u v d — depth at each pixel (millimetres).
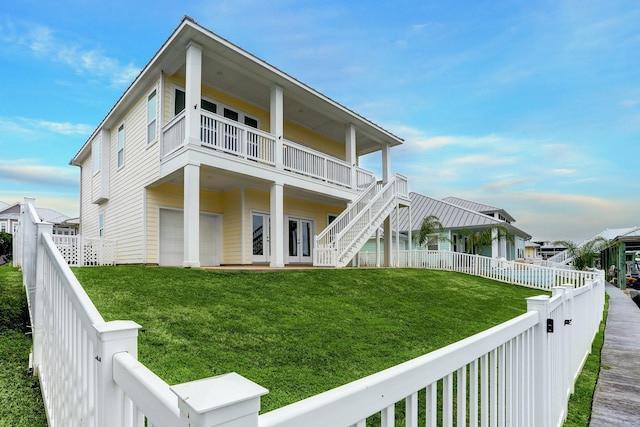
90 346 1449
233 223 11953
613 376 4504
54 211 29141
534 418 2463
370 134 14930
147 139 10570
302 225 14062
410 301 8164
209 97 11273
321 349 4406
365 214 12672
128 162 11703
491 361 1865
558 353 3133
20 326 4352
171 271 7562
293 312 5859
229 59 9609
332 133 15297
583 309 5078
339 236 11078
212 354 3875
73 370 1791
